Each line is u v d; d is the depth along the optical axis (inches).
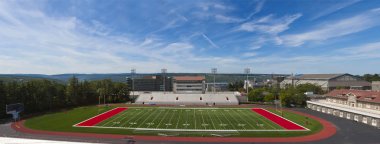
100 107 3595.0
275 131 2043.6
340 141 1752.0
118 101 4355.3
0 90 2719.0
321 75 6471.5
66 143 1537.9
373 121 2267.5
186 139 1802.4
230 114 2942.9
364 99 2763.3
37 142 1546.5
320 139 1807.3
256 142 1732.3
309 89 4968.0
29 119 2576.3
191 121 2471.7
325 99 3759.8
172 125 2274.9
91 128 2137.1
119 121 2458.2
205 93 4603.8
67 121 2458.2
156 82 7352.4
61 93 3580.2
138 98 4264.3
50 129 2106.3
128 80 7337.6
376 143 1696.6
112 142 1717.5
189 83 5964.6
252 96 4254.4
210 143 1705.2
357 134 1940.2
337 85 5895.7
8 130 2084.2
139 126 2225.6
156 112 3095.5
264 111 3206.2
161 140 1774.1
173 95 4335.6
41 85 3331.7
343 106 2974.9
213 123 2372.0
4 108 2691.9
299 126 2242.9
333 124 2331.4
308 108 3521.2
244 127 2196.1
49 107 3380.9
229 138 1831.9
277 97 3961.6
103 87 4293.8
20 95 2965.1
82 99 3929.6
